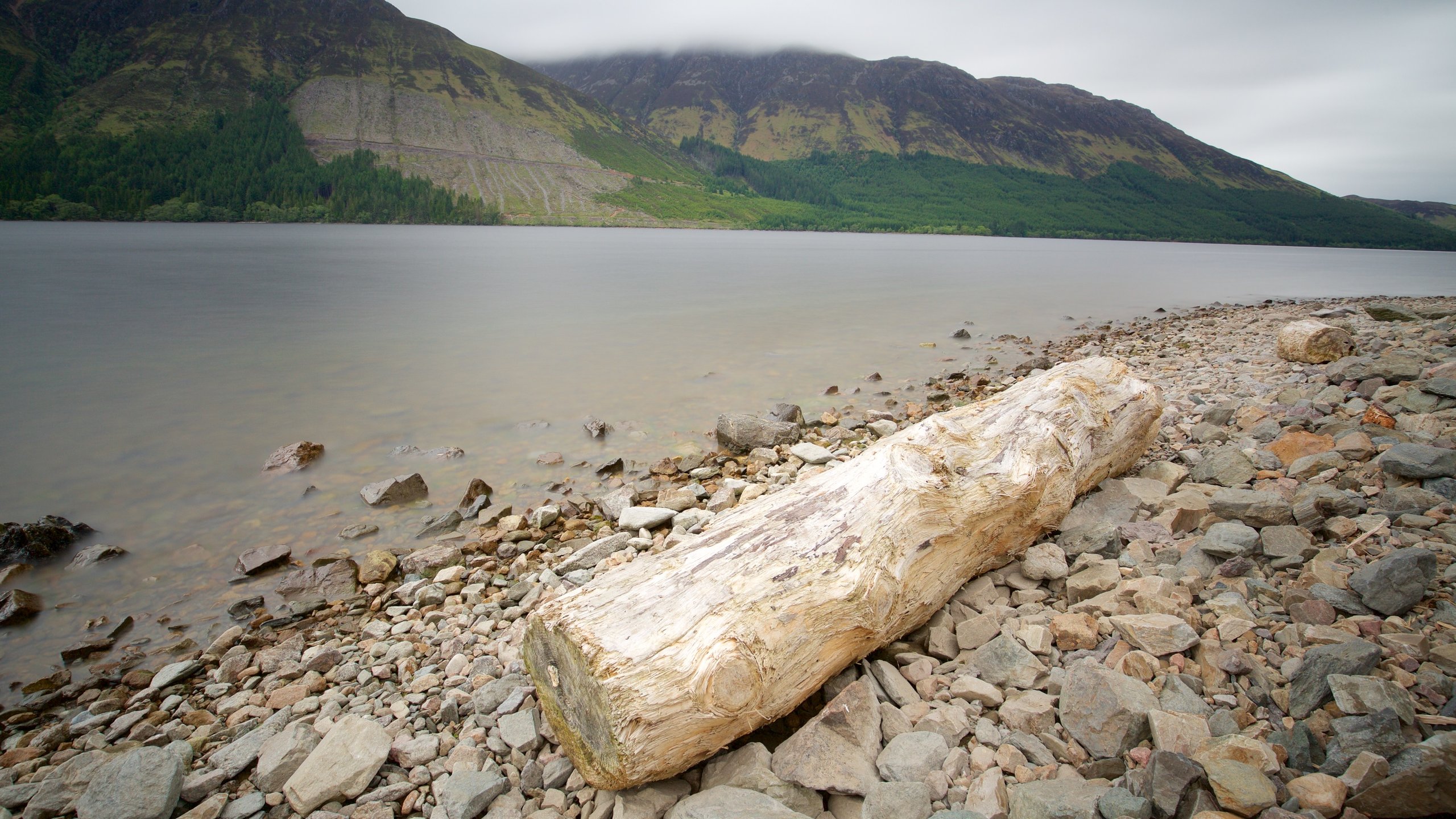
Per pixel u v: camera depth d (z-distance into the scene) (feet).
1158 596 17.90
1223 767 12.00
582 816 14.49
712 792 13.34
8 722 20.07
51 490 38.06
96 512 35.27
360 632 24.11
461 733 17.42
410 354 74.69
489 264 221.05
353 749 16.19
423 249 303.07
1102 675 14.80
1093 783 12.75
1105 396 26.63
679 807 13.41
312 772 15.53
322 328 91.61
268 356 73.05
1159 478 27.50
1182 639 15.89
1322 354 46.42
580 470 40.47
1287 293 163.73
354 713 18.92
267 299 123.54
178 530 33.32
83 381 61.67
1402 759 11.80
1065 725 14.47
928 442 21.76
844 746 14.21
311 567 28.55
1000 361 71.46
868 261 272.10
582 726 14.88
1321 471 24.80
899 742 14.28
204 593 27.63
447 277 173.37
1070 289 165.07
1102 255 414.21
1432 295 161.58
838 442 43.42
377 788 15.84
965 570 20.22
